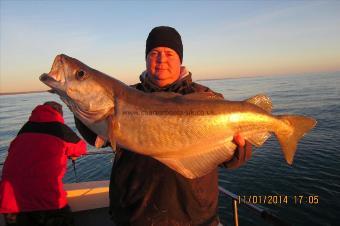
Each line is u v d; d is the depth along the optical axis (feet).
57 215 13.44
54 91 9.25
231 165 9.38
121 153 9.11
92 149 77.05
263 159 60.64
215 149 9.22
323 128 89.04
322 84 373.40
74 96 8.98
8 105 357.82
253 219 36.09
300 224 35.99
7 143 98.78
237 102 9.61
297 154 64.03
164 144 8.84
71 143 14.44
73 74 8.99
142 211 8.44
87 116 9.10
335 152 63.62
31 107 285.23
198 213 8.54
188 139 8.99
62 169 14.02
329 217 36.99
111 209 9.06
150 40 9.56
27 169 13.19
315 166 55.83
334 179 49.08
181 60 10.16
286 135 10.07
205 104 9.24
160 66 9.45
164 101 9.07
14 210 12.86
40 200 13.14
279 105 157.99
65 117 157.69
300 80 587.68
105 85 9.02
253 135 9.66
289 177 50.85
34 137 13.70
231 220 36.32
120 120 8.85
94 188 15.60
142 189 8.48
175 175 8.46
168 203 8.38
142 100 8.99
